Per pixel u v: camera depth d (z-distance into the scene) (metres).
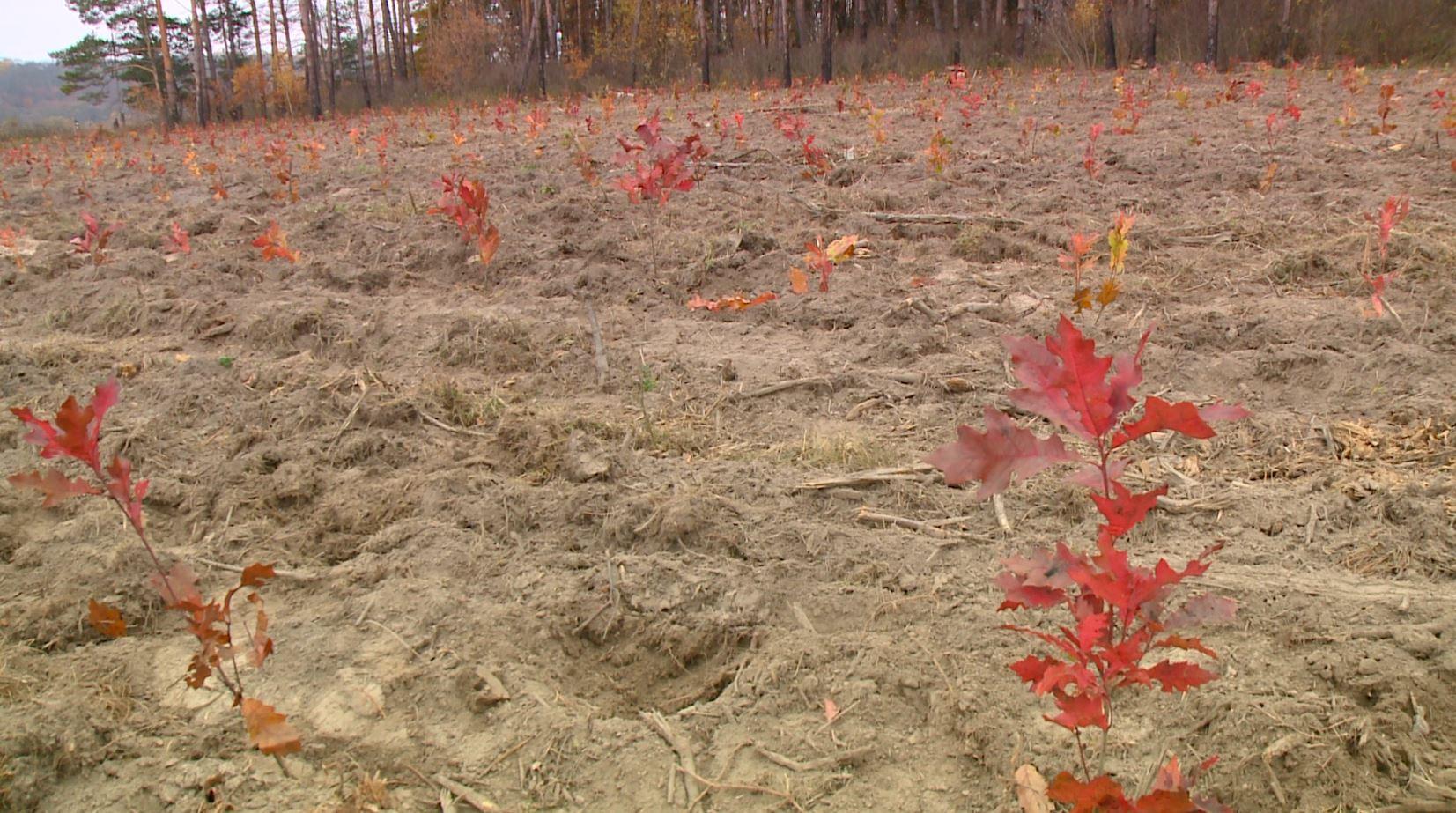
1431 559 2.67
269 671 2.49
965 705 2.25
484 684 2.41
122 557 2.92
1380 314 4.18
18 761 2.14
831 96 15.77
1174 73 14.95
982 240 5.77
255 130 18.44
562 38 35.44
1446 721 2.13
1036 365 1.58
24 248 6.89
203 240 6.91
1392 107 9.69
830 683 2.38
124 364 4.46
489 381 4.29
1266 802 1.99
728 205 6.93
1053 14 22.67
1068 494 3.07
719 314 5.07
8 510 3.24
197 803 2.10
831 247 5.04
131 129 27.17
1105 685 1.61
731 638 2.59
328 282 5.70
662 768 2.17
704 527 3.00
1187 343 4.30
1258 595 2.57
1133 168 7.63
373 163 10.10
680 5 28.02
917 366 4.24
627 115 14.44
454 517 3.13
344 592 2.80
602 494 3.15
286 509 3.32
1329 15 17.72
